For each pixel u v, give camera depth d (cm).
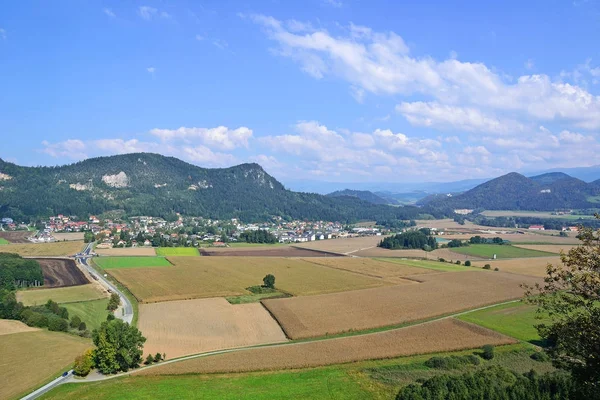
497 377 6706
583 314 3869
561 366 4112
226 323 11181
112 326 8144
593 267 3769
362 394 6869
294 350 9038
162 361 8600
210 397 6700
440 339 9688
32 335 9962
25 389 7106
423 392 6259
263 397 6725
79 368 7744
